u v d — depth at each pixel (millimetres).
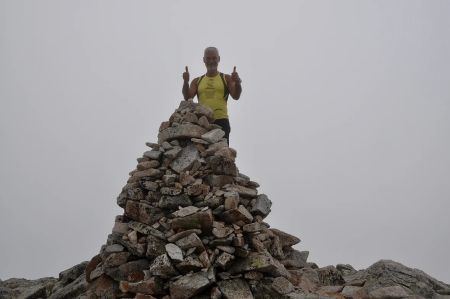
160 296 2660
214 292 2607
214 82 3918
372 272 3152
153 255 2828
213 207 3008
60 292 3193
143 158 3414
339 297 2916
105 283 2859
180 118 3475
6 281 4543
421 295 2842
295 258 3482
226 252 2770
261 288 2771
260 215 3260
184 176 3105
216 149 3311
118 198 3258
